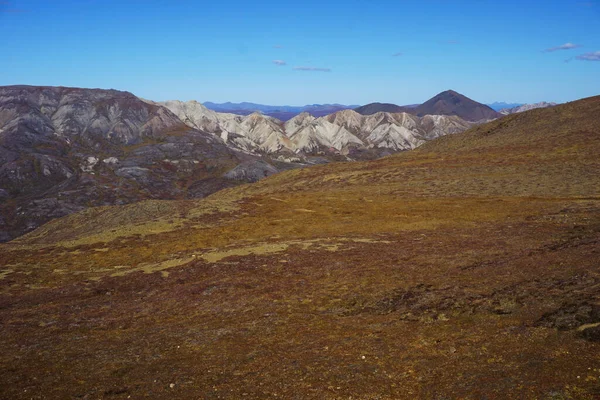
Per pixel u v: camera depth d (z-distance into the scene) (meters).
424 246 39.28
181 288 33.25
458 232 44.81
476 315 21.31
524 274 27.06
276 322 23.98
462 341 18.19
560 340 16.75
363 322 22.78
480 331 19.14
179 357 19.69
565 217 46.62
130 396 15.85
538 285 24.09
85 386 16.94
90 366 19.16
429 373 15.76
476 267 30.53
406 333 20.19
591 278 23.69
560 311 19.41
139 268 40.50
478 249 36.09
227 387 16.08
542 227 43.00
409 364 16.70
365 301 26.34
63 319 27.97
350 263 35.78
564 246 33.72
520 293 23.11
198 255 43.00
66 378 17.86
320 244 43.66
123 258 45.50
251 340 21.36
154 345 21.61
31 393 16.44
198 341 21.78
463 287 25.98
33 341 23.42
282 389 15.61
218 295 30.75
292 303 27.47
